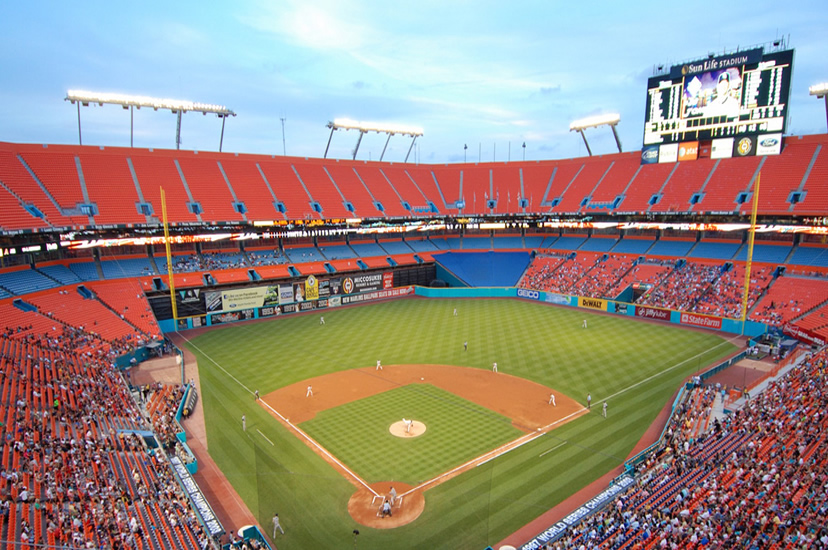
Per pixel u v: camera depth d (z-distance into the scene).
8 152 58.97
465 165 100.00
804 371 37.19
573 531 21.86
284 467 29.20
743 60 67.69
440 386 41.75
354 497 26.16
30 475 22.52
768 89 66.31
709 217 72.06
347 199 83.19
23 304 47.84
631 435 32.78
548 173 93.12
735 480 24.28
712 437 29.95
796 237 65.31
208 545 20.94
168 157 72.00
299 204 77.31
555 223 85.75
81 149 64.88
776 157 69.06
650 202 75.12
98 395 34.91
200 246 71.00
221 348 53.34
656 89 76.56
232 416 36.31
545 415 35.94
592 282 74.12
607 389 40.66
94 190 61.69
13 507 19.78
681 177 75.94
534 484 27.27
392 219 84.94
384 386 41.91
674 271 69.31
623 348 51.47
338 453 30.80
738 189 68.62
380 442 32.06
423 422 34.94
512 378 43.47
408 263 84.00
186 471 27.88
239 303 65.81
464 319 65.31
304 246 80.25
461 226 95.06
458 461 29.75
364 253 83.06
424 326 61.88
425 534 23.09
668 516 22.00
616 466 29.09
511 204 89.31
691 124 73.81
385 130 93.69
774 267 62.66
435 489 26.81
